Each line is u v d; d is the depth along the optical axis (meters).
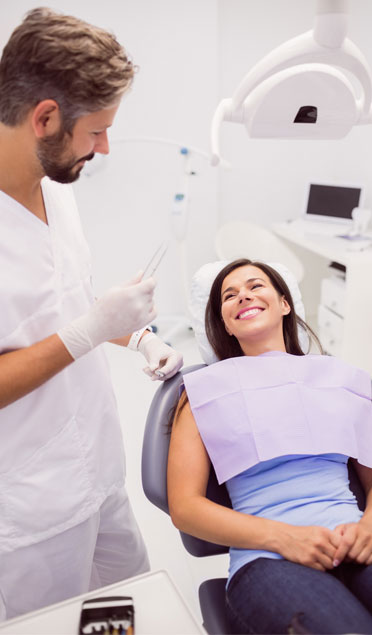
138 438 2.31
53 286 0.96
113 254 3.42
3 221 0.88
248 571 0.94
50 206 0.99
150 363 1.23
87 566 1.11
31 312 0.92
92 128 0.82
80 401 1.04
